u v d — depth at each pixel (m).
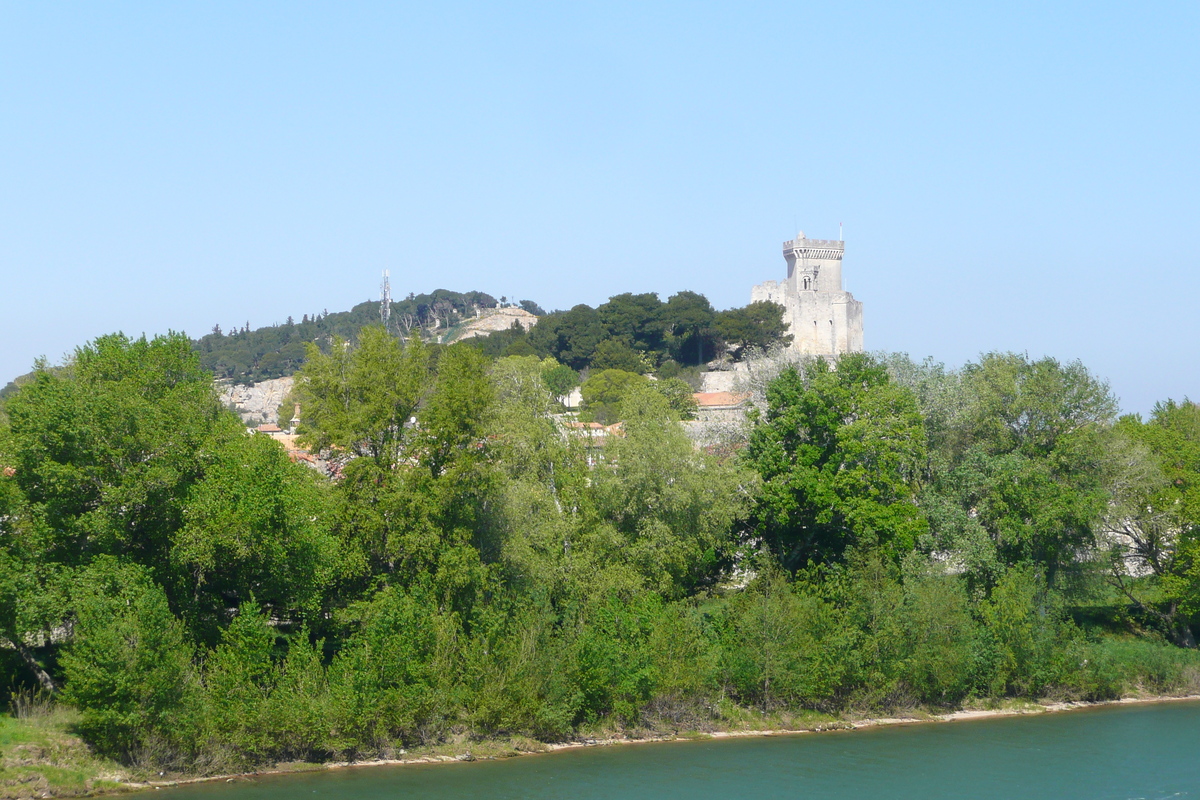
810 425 72.19
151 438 47.59
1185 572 76.06
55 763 40.81
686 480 64.69
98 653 42.00
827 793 47.34
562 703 53.59
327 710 47.16
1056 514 70.62
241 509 46.66
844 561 70.06
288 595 50.59
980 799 47.09
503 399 65.88
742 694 60.72
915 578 66.31
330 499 53.47
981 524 73.38
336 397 56.41
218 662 46.66
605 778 47.88
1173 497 78.25
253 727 45.69
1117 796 47.81
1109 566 75.06
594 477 65.69
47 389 47.44
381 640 49.75
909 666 63.16
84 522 44.91
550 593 59.56
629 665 56.06
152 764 43.12
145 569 46.44
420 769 47.62
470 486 55.19
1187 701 70.69
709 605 67.38
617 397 179.88
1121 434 78.44
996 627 67.12
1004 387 76.38
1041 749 56.22
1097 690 69.75
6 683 44.84
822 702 62.00
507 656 52.62
